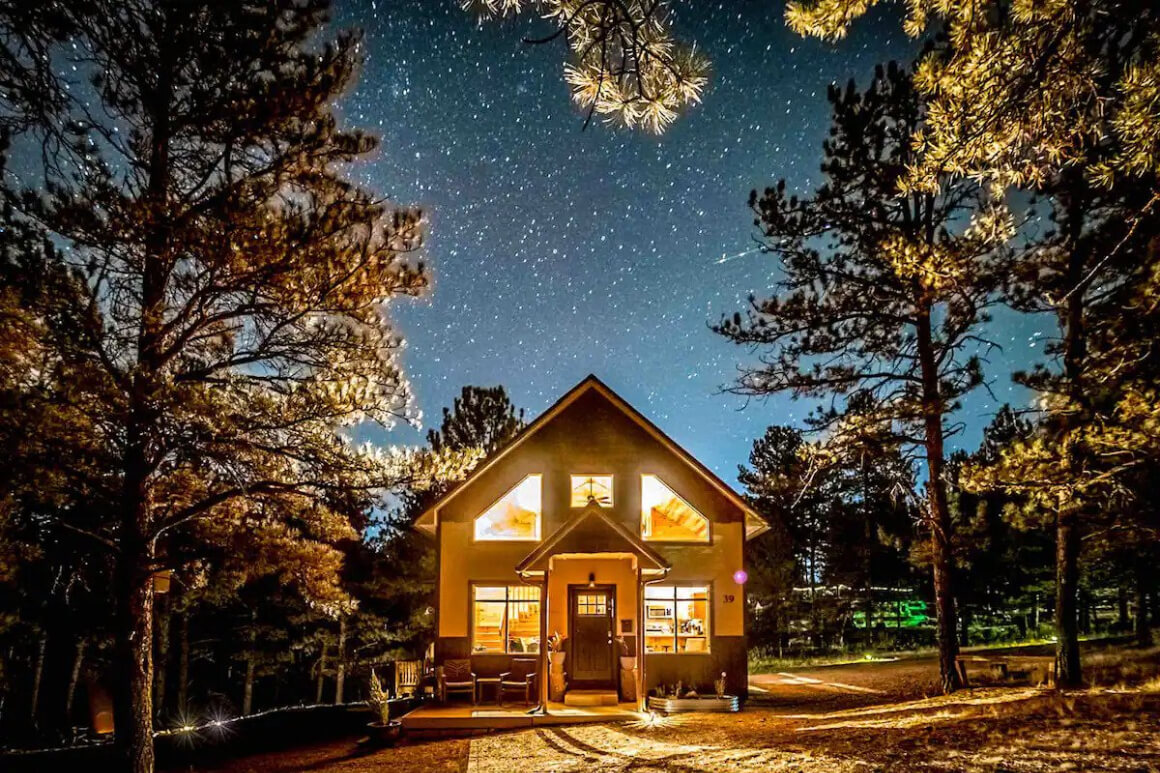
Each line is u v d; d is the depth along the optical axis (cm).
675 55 358
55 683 2875
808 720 1415
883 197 1563
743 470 3622
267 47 1017
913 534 3167
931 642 3594
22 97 692
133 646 1022
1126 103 404
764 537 3512
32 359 962
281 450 1078
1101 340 1245
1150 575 2444
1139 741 870
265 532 1219
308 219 1037
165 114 1038
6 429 910
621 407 1992
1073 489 1005
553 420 1995
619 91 362
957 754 902
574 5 354
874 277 1580
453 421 3064
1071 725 988
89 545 1209
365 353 1123
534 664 1850
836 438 1588
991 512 2923
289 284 1023
